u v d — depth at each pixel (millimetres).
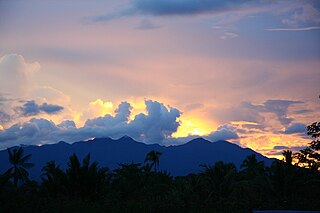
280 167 33031
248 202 27828
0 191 22312
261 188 32469
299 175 32844
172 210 23219
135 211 22078
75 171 28094
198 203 24906
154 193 39875
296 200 30125
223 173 33406
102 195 28328
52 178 28422
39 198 22984
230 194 32375
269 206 28406
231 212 23984
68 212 21234
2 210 20734
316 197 31688
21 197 22438
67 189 27891
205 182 32938
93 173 28172
